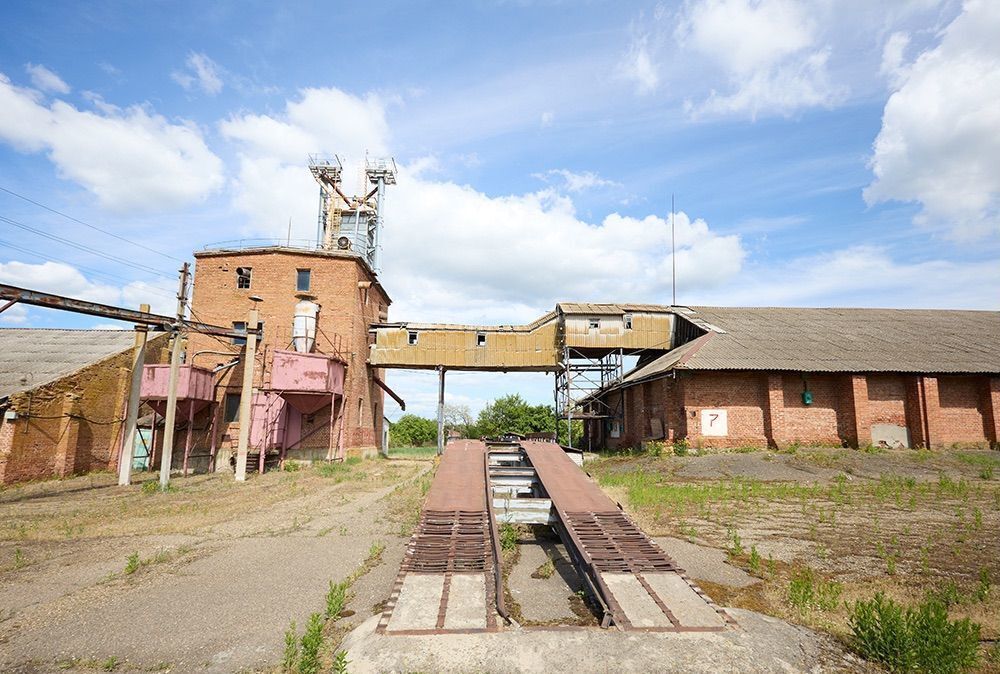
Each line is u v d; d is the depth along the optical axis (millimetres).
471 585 5781
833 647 4691
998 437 21172
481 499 8891
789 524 9688
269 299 25594
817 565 7223
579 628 4926
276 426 23844
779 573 6852
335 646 4816
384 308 34156
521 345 29422
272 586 6543
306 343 24609
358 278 26969
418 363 28984
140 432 23234
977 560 7383
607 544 6902
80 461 20000
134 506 12766
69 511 12133
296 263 26047
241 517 11102
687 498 12242
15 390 17859
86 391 20406
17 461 17344
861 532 9047
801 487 13906
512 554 8055
